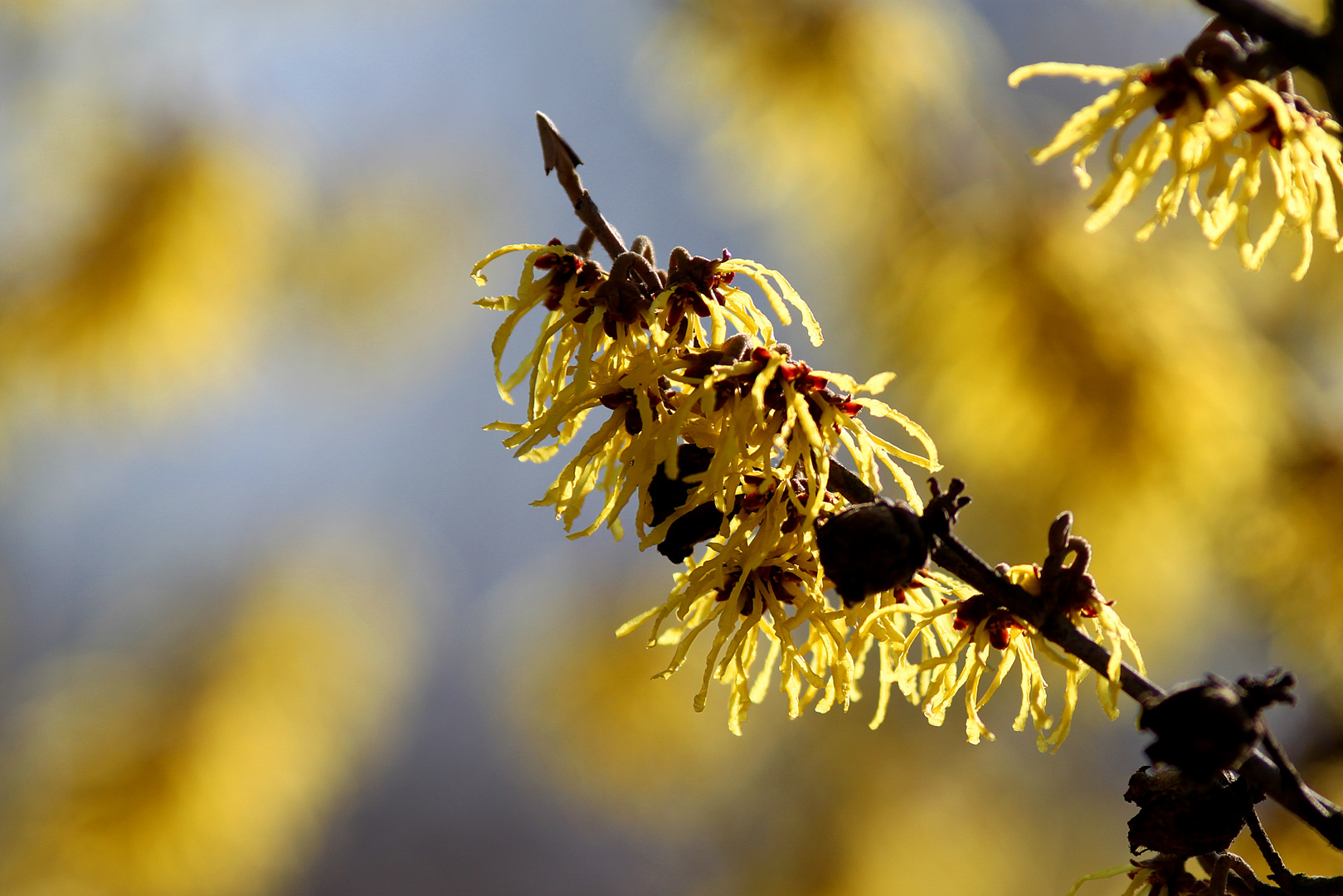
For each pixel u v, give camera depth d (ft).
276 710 7.55
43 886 6.56
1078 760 7.97
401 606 9.45
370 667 8.72
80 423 7.27
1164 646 4.18
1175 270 3.90
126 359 6.78
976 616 1.95
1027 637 1.95
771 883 6.88
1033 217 3.99
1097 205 1.90
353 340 8.84
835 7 4.48
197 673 7.57
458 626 17.03
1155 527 3.65
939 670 1.97
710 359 1.94
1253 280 4.74
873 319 4.33
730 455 1.92
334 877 15.57
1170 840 1.92
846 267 4.62
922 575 1.98
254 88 7.70
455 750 16.74
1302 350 4.91
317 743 7.87
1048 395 3.69
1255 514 3.58
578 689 7.18
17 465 9.06
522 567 17.61
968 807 6.97
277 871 7.75
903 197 4.29
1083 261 3.84
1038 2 7.31
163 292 6.81
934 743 7.09
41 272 6.84
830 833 6.84
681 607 1.96
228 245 7.16
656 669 7.09
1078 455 3.65
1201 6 1.87
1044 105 4.93
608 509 1.96
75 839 6.63
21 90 7.37
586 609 7.59
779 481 1.94
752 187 4.79
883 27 4.45
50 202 7.06
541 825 16.16
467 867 16.06
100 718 7.24
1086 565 1.92
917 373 4.00
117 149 7.02
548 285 1.98
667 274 1.98
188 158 7.04
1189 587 3.94
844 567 1.90
